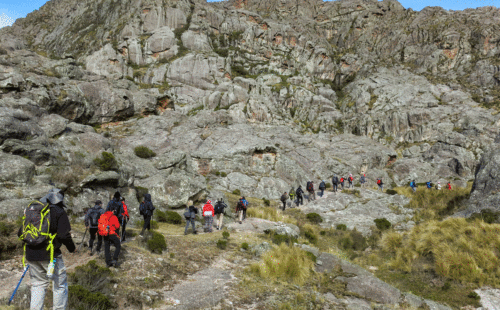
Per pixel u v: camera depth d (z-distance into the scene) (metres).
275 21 98.06
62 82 34.47
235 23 92.06
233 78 78.12
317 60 92.31
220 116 43.88
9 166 11.28
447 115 65.19
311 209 26.06
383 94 76.69
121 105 38.47
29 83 30.12
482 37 83.88
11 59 35.19
